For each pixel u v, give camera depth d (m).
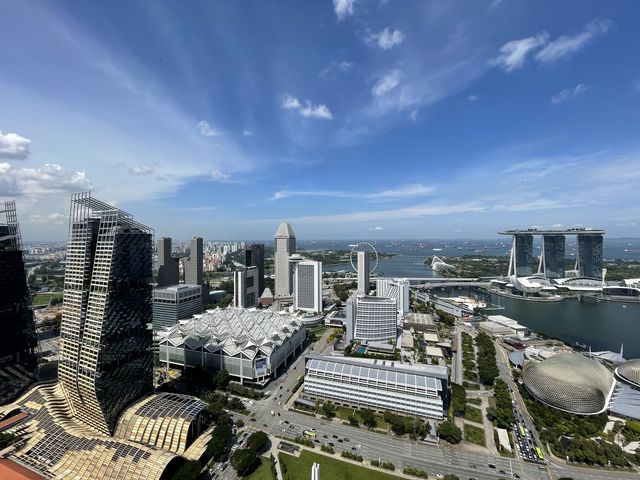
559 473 162.25
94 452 150.25
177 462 153.50
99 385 165.88
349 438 185.12
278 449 174.12
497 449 178.12
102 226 174.62
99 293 169.38
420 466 164.12
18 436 167.75
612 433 190.75
